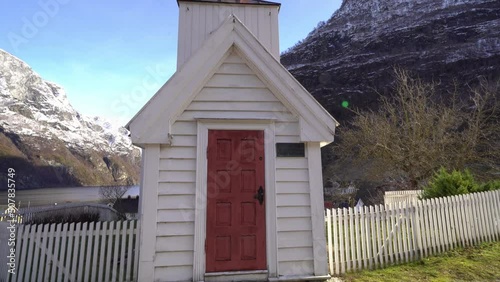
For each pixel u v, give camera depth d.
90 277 5.29
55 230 5.38
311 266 4.96
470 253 6.49
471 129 19.08
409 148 18.97
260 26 6.97
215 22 6.90
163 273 4.60
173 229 4.74
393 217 6.27
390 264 5.98
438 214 6.79
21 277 5.00
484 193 7.68
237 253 4.83
